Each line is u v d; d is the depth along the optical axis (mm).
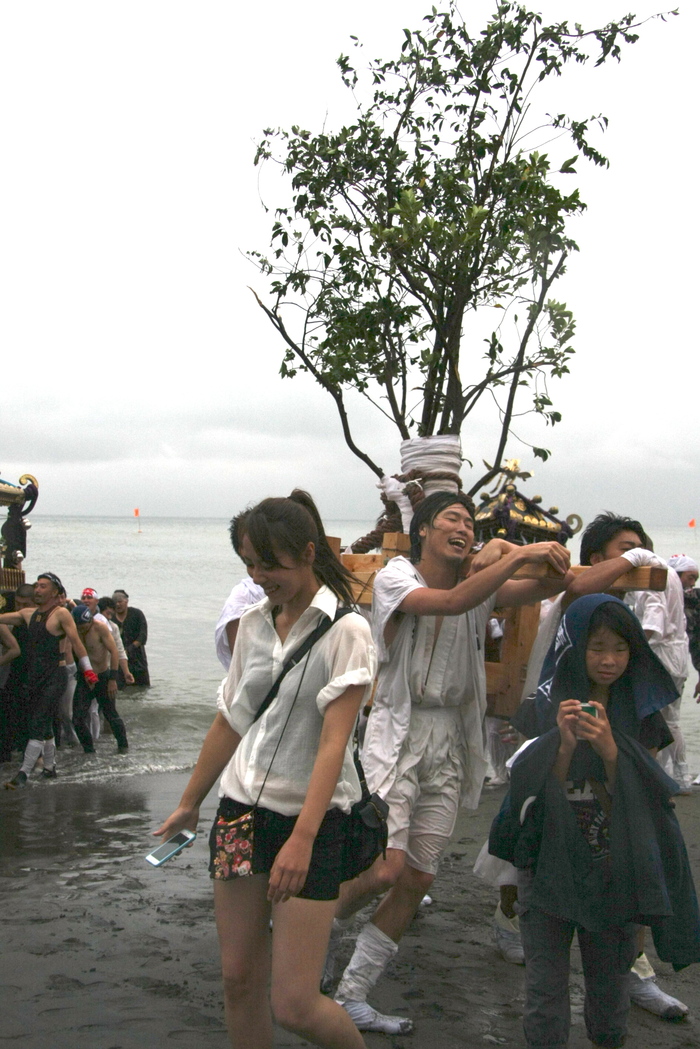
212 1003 4000
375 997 4125
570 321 8102
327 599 3074
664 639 6699
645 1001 4047
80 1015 3871
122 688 14703
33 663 9258
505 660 4523
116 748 10961
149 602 35000
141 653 15594
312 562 3098
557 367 8156
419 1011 4004
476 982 4301
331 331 8602
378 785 3814
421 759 3924
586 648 3176
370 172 8602
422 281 8156
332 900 2895
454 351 8148
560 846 3020
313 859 2887
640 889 2938
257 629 3150
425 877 3908
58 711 9375
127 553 86125
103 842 6738
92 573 54906
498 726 6883
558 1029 3070
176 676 16922
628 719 3219
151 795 8508
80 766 9984
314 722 3006
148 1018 3846
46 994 4066
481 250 7984
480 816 7406
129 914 5098
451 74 8422
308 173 8508
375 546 5598
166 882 5711
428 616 3949
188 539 139125
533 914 3105
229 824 2977
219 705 3156
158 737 11641
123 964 4402
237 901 2980
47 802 8203
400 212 7578
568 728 3031
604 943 3072
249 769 3000
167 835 3172
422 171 8469
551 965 3074
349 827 3000
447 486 5590
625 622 3146
